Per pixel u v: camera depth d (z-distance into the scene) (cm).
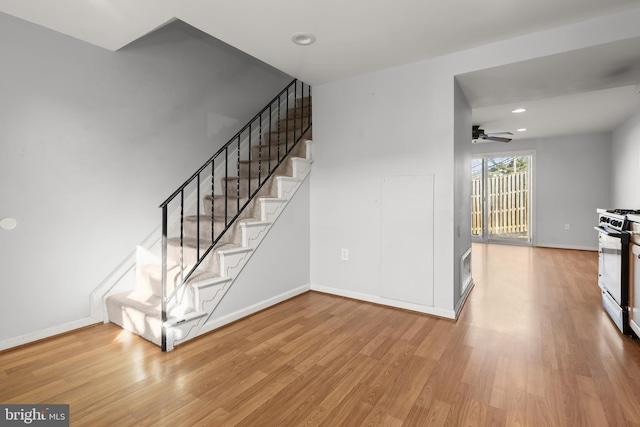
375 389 190
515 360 222
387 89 327
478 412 169
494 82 310
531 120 558
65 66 259
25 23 239
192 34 354
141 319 254
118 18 232
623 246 259
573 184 694
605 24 233
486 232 808
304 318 301
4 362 219
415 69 311
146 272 295
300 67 323
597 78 300
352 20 236
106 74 284
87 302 278
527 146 738
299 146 387
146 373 206
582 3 217
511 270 499
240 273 296
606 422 160
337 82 360
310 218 388
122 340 253
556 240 714
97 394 184
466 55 285
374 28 248
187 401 179
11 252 237
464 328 278
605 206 662
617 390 187
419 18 234
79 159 269
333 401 179
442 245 302
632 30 225
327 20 236
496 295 373
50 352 233
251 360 223
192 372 208
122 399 180
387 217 331
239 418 165
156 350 237
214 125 379
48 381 197
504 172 782
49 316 256
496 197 795
